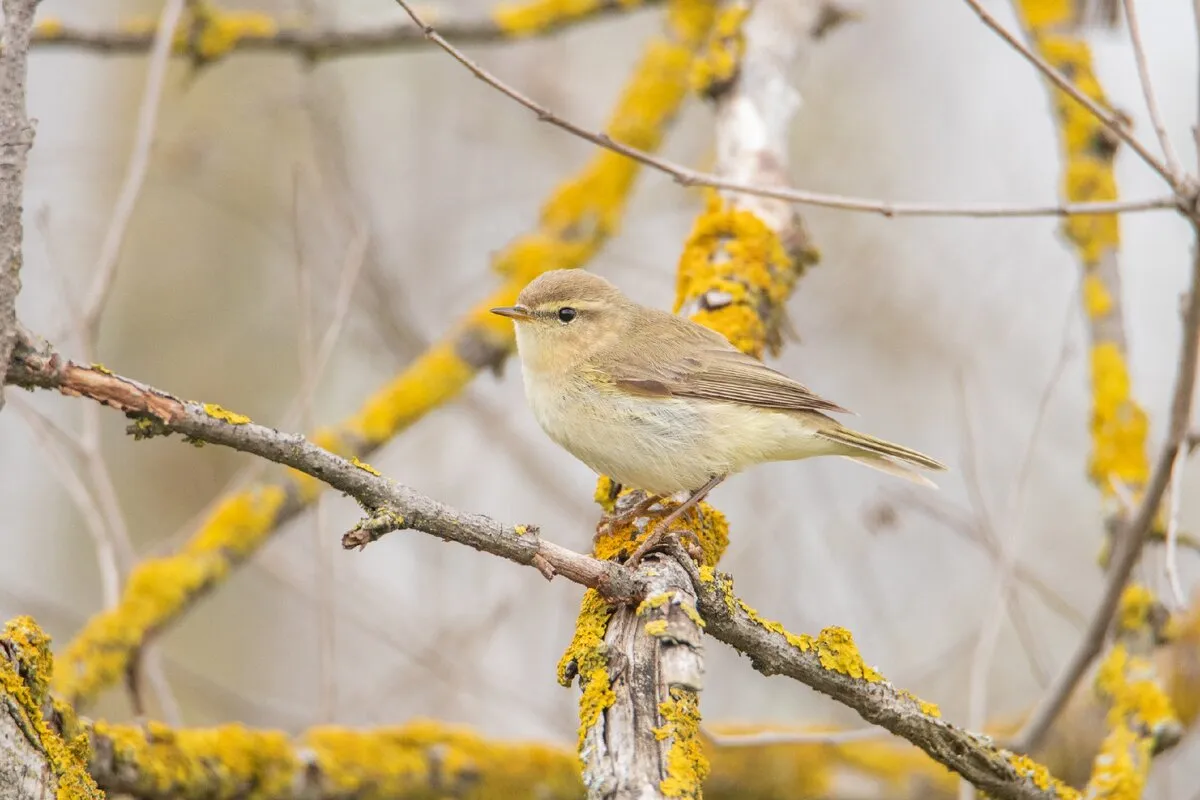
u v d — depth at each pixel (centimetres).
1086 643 824
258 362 1595
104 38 1141
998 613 902
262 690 1475
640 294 1542
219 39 1158
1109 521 933
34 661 543
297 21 1198
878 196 1582
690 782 500
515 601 1223
